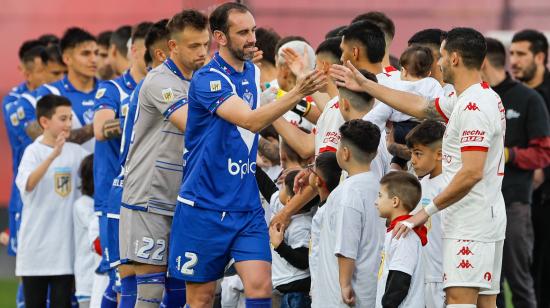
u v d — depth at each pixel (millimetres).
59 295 26344
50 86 28188
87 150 27719
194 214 17797
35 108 28734
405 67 20156
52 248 26047
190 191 17828
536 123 25703
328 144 19750
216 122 17594
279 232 19938
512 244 25734
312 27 44219
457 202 17297
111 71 30203
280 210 20438
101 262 23547
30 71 30688
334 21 44062
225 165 17703
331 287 18219
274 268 20672
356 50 20094
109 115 22969
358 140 18141
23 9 46812
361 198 18094
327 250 18328
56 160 26203
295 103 16828
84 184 25828
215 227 17750
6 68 46969
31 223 26031
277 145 23234
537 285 27469
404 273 16938
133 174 19328
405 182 17375
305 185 19609
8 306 33562
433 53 21359
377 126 18422
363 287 18156
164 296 20156
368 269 18156
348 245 17922
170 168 19109
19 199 28156
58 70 30453
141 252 19188
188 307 18406
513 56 28391
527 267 25922
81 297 25781
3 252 45969
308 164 21266
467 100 17141
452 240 17391
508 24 42938
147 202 19125
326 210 18422
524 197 25734
